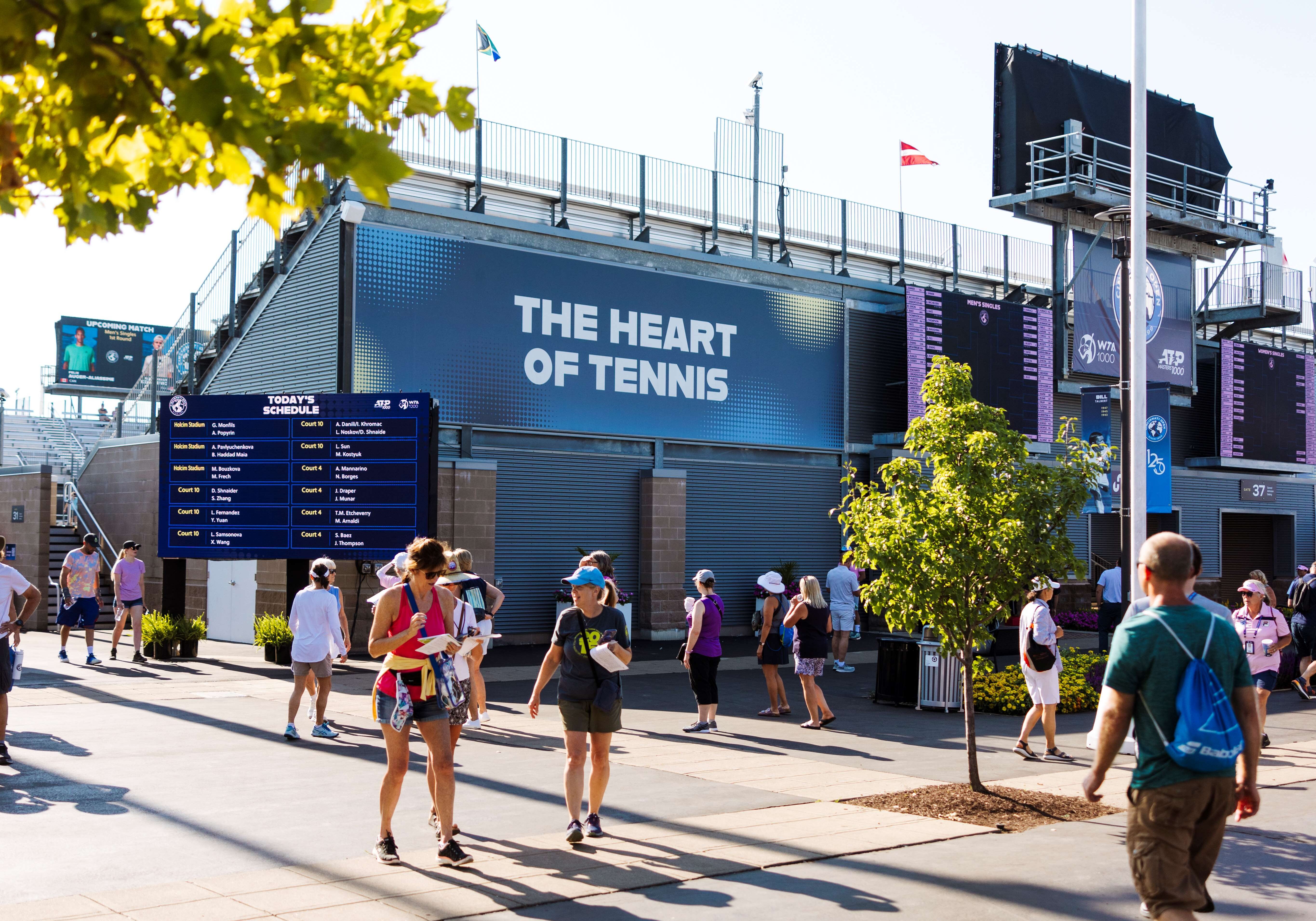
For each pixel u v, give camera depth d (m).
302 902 6.39
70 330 66.81
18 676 16.22
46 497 26.84
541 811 8.91
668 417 25.34
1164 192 34.97
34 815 8.38
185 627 19.81
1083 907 6.53
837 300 28.55
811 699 13.86
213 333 26.47
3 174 2.88
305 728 12.92
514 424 23.08
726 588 26.34
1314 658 17.25
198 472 18.70
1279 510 38.66
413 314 21.89
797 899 6.65
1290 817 9.19
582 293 24.14
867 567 10.30
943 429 10.26
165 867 7.07
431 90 3.00
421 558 7.21
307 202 2.93
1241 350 36.59
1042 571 9.99
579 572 8.02
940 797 9.63
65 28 2.57
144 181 3.03
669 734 13.28
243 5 2.73
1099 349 32.19
